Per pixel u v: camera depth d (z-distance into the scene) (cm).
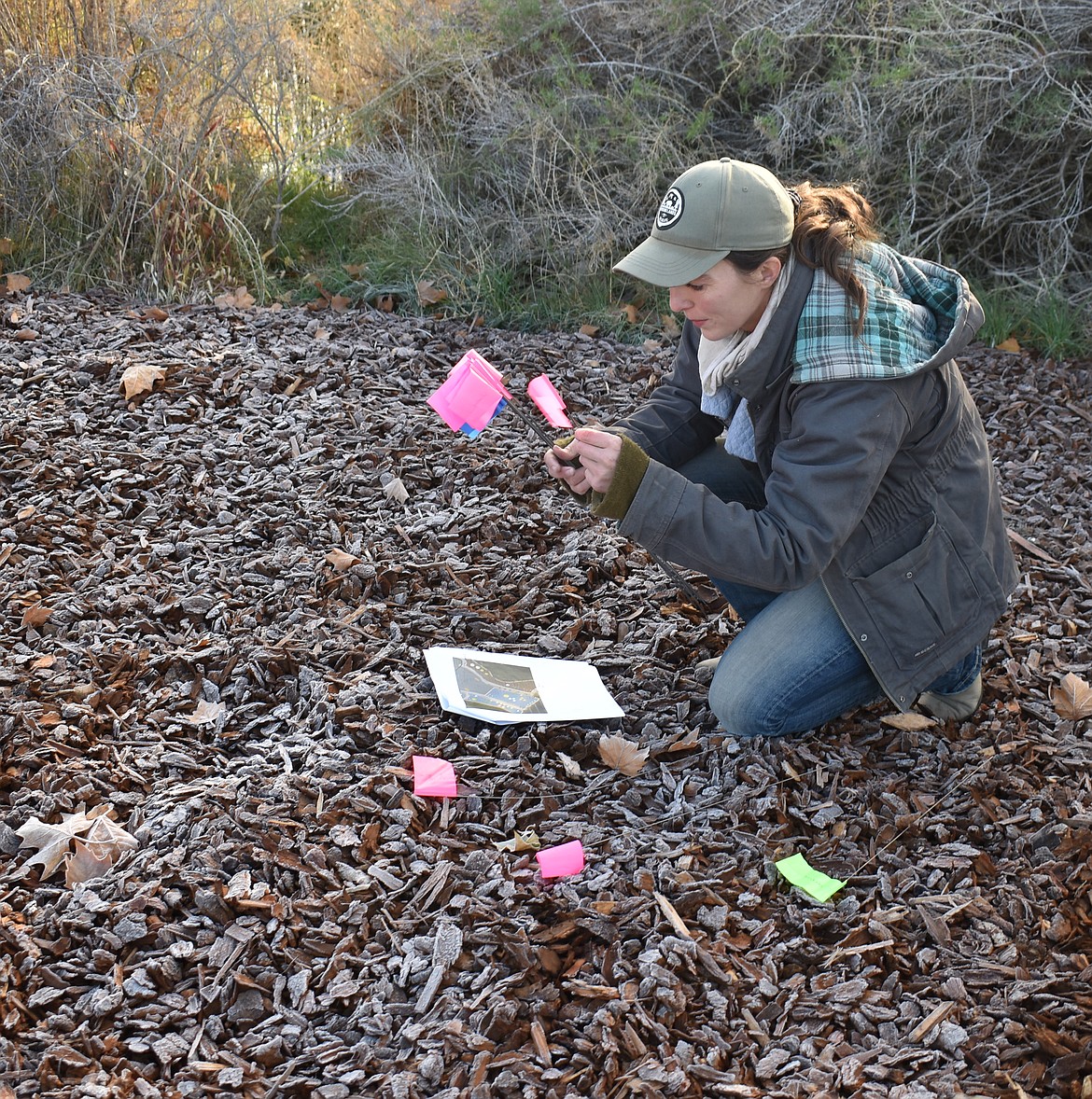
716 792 254
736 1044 196
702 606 323
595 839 238
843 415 232
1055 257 561
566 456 245
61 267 527
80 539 326
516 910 218
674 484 238
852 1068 192
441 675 279
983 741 276
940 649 258
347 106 627
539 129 567
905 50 551
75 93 524
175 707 265
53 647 280
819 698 265
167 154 532
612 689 289
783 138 570
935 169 568
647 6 593
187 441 380
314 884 220
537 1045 192
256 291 537
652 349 504
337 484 366
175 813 230
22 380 404
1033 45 558
